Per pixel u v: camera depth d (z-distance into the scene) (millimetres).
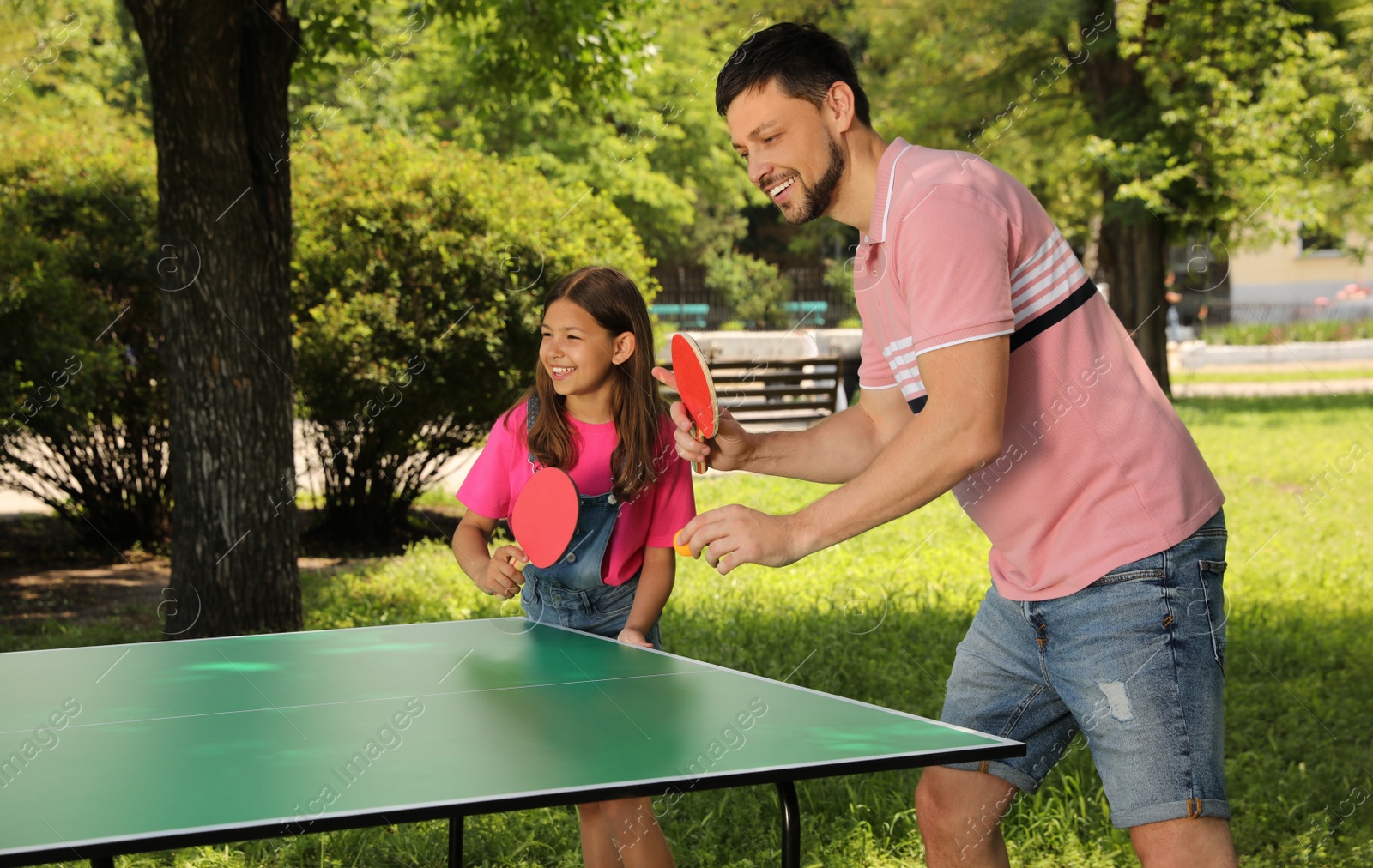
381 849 3234
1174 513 1925
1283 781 3697
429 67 19969
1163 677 1883
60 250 7059
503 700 1982
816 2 16266
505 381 7777
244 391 5406
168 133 5223
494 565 2639
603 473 2721
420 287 7660
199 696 2010
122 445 8070
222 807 1451
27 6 11430
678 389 2334
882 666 4766
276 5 5375
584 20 6887
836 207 2154
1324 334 24203
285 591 5574
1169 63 12961
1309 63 12406
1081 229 18547
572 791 1512
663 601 2781
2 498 9211
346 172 7691
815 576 6652
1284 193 12742
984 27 14086
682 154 22875
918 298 1866
